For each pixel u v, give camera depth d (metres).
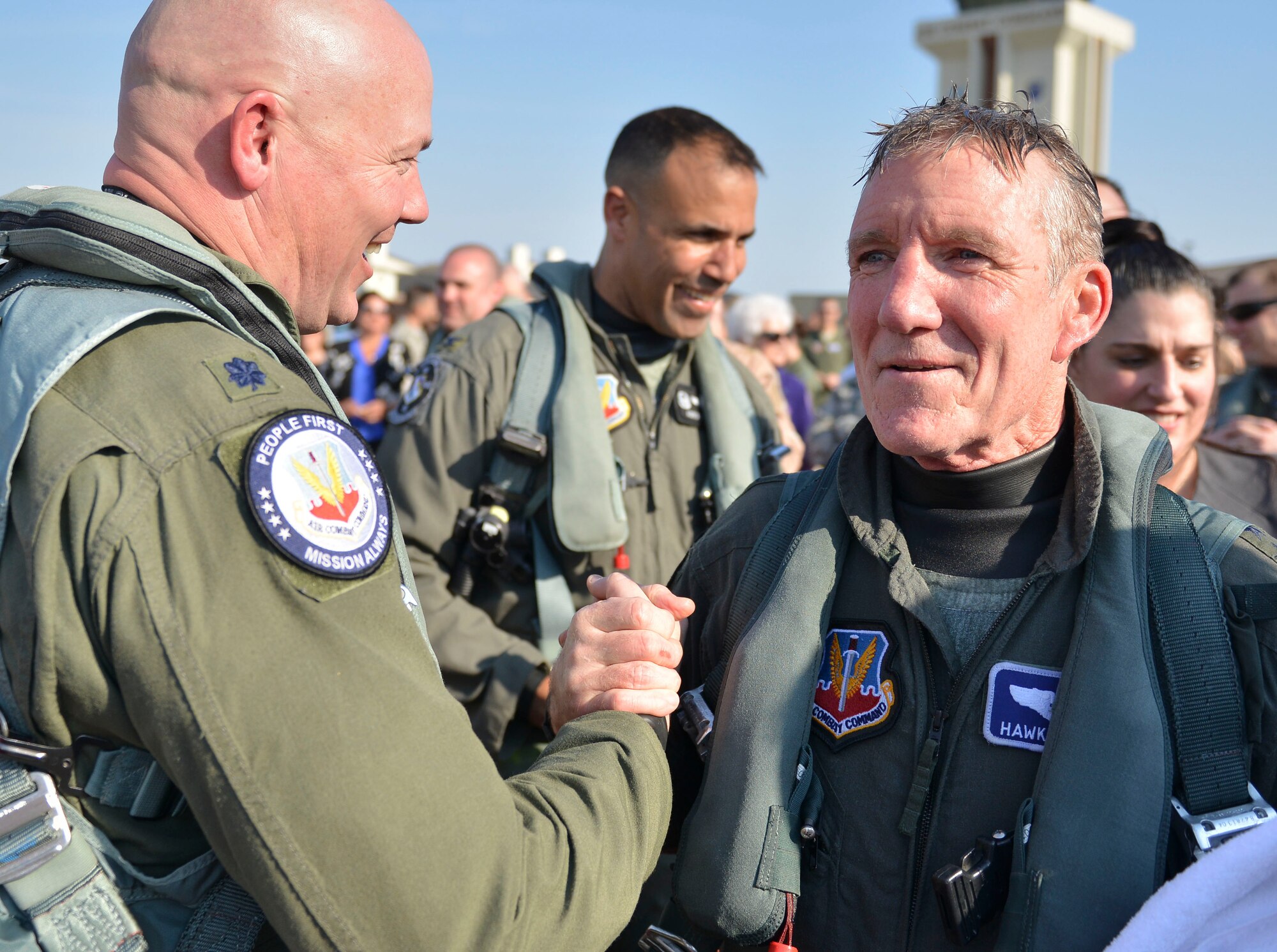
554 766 1.11
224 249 1.17
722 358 2.61
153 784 0.98
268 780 0.89
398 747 0.93
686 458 2.49
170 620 0.90
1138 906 0.96
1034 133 1.11
